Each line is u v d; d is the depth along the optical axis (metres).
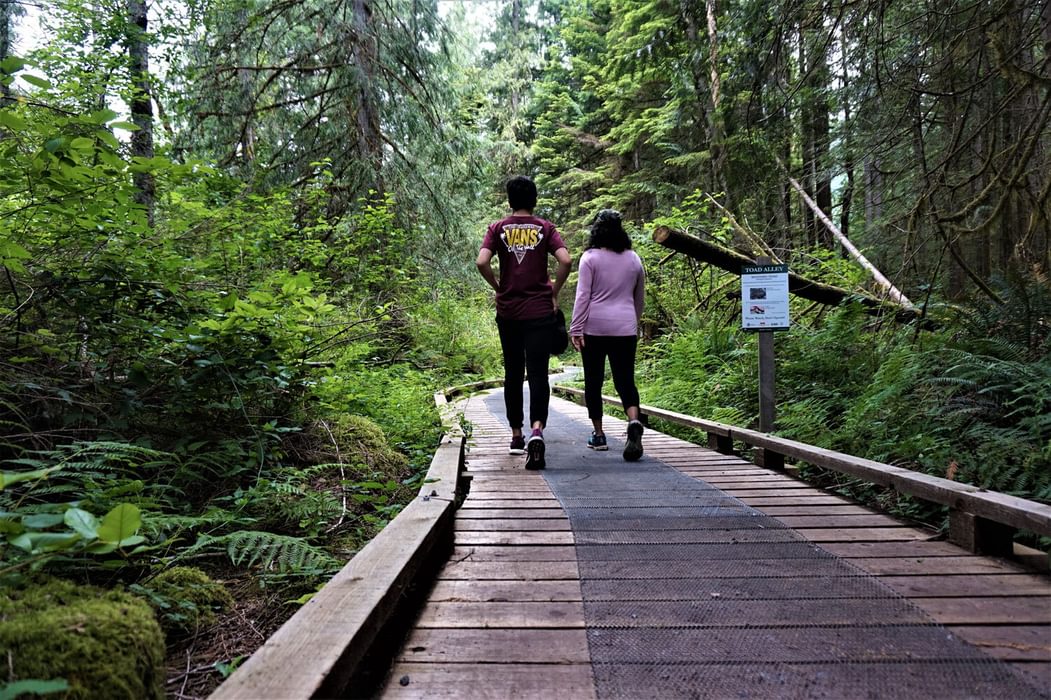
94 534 1.61
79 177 3.12
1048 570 2.40
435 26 11.72
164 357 3.87
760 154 7.28
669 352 9.39
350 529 3.45
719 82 7.20
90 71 7.69
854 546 2.74
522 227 4.56
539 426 4.56
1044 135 5.33
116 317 3.67
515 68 25.55
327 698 1.17
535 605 2.12
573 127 24.38
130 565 2.40
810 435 5.03
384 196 10.69
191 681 1.88
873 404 4.57
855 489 4.09
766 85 6.18
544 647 1.80
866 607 2.06
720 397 7.23
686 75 7.50
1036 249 6.03
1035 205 4.89
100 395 3.61
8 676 1.21
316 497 3.45
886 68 5.26
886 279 7.91
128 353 3.75
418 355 11.98
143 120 8.44
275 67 10.66
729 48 6.49
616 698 1.51
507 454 5.29
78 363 3.53
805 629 1.89
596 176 21.97
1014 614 1.99
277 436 4.01
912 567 2.45
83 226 3.55
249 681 1.13
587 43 22.86
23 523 1.61
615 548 2.75
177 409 3.69
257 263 6.56
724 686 1.56
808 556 2.60
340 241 9.90
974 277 5.16
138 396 3.70
